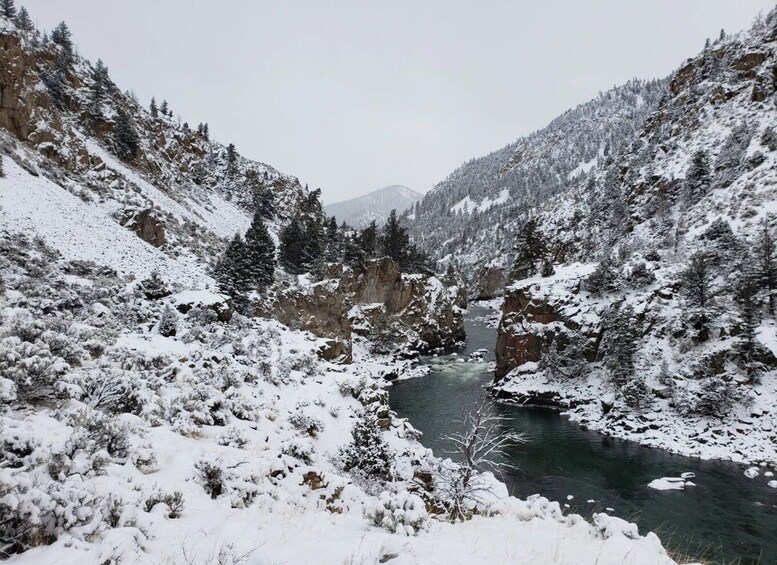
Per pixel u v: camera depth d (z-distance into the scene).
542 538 7.11
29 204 36.84
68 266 29.98
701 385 37.38
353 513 9.75
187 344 22.03
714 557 19.61
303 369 26.98
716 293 43.91
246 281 49.47
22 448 6.13
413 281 81.25
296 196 120.50
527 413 43.84
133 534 5.04
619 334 43.53
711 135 94.81
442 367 63.94
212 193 97.75
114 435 8.05
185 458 9.02
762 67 96.50
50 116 54.66
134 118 84.69
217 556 4.89
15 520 4.48
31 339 12.02
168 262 46.19
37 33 78.94
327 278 65.75
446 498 13.70
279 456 11.61
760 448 32.38
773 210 60.38
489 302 154.50
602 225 115.88
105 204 51.88
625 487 27.61
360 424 18.28
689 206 81.94
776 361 37.03
